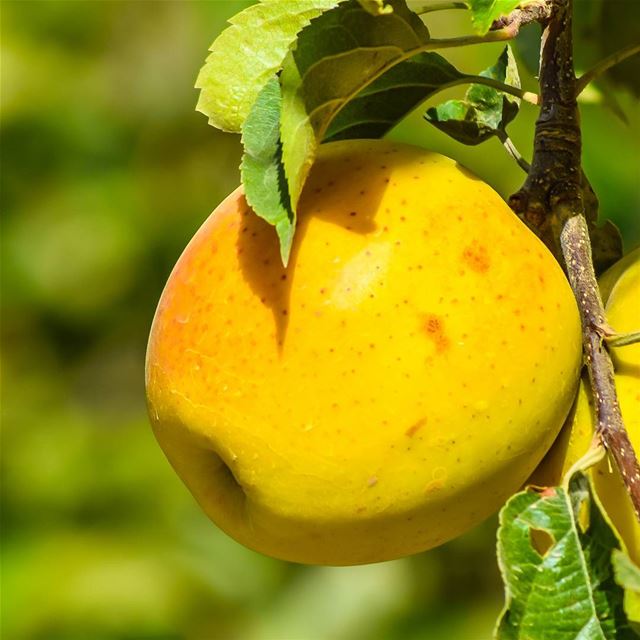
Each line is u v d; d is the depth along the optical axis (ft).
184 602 2.84
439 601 2.81
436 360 1.62
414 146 1.69
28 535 3.00
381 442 1.62
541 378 1.64
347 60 1.62
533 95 1.73
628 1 1.97
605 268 1.76
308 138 1.62
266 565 2.91
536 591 1.59
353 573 2.86
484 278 1.64
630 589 1.57
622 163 2.73
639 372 1.66
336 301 1.62
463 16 2.85
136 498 3.06
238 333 1.64
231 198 1.70
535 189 1.71
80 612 2.80
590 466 1.61
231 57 1.72
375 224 1.64
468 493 1.65
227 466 1.69
